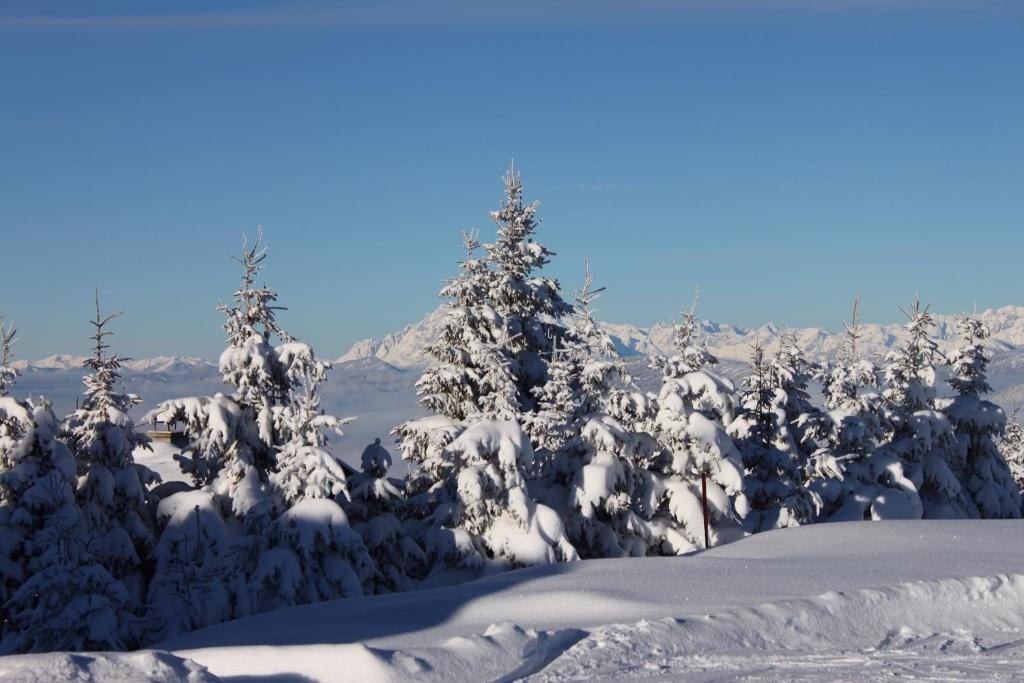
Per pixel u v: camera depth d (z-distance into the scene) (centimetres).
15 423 2744
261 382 3030
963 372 4678
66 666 1245
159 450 4056
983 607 1897
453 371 3497
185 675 1268
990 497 4562
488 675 1408
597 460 3038
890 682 1388
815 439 3969
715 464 3058
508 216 3844
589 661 1491
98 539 2781
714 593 1948
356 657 1358
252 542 2614
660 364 3200
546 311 3834
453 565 2891
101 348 2923
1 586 2611
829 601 1800
